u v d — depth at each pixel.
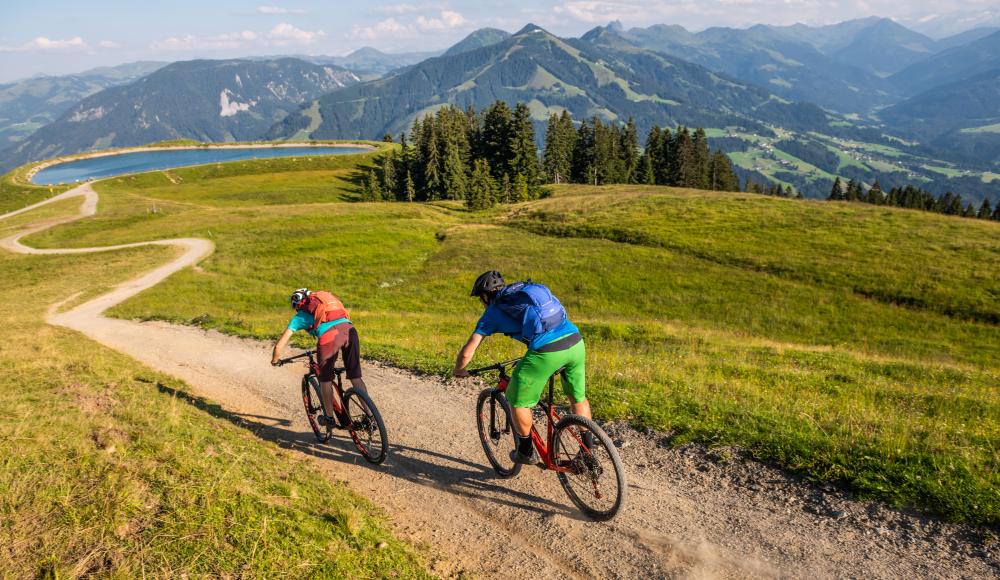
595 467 4.69
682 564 4.23
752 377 10.30
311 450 6.92
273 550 3.92
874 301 29.62
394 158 128.00
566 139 115.19
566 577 4.20
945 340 24.88
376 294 37.34
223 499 4.43
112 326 21.33
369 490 5.74
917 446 5.58
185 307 30.38
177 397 8.96
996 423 7.18
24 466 4.61
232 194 119.06
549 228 54.00
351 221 64.38
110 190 116.00
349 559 4.04
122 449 5.12
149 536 3.85
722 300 31.20
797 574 4.04
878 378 11.18
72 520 3.90
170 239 55.94
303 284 40.38
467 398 8.70
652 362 11.42
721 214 50.19
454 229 58.69
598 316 30.14
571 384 5.05
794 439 5.89
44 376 9.09
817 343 25.05
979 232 39.00
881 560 4.13
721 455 5.91
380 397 8.99
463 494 5.55
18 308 29.56
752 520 4.77
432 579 4.09
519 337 4.91
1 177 165.12
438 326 19.59
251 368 11.84
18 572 3.40
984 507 4.46
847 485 5.11
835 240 39.38
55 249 54.69
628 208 56.94
